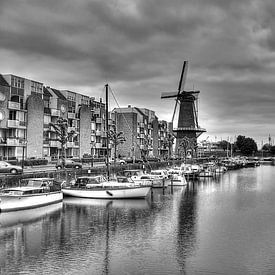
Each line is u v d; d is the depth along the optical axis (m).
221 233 37.62
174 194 67.94
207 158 179.50
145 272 26.81
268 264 28.61
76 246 32.41
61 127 78.50
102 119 124.38
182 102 152.38
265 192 73.38
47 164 85.00
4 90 82.06
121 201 55.03
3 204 43.22
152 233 37.28
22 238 34.50
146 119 156.62
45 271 26.62
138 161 109.06
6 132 84.50
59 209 47.81
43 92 97.94
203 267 27.89
